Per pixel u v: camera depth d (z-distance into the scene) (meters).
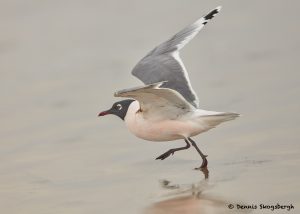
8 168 14.02
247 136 14.55
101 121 16.91
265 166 12.55
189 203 11.24
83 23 27.58
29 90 20.34
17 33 26.95
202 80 19.48
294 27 24.17
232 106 16.78
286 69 19.55
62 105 18.56
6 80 21.64
